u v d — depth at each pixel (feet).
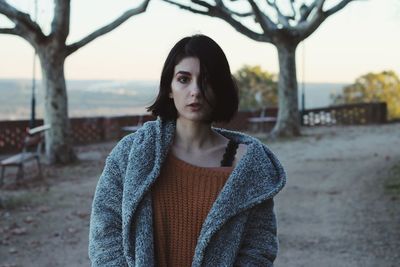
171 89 5.65
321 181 34.76
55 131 44.42
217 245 5.26
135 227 5.35
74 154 45.42
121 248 5.41
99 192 5.63
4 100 271.08
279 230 22.98
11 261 19.15
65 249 20.67
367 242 20.80
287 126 62.64
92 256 5.49
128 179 5.41
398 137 61.00
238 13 59.88
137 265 5.14
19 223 24.59
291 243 20.98
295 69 62.39
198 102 5.44
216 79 5.44
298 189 32.22
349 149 51.06
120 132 65.77
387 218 24.29
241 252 5.42
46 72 44.37
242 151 5.73
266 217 5.54
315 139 59.52
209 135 5.79
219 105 5.55
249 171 5.41
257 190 5.38
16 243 21.38
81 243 21.47
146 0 44.04
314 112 82.07
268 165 5.57
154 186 5.45
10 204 28.22
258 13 57.11
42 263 18.99
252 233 5.50
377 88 99.50
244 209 5.28
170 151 5.62
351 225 23.40
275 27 60.13
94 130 63.36
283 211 26.61
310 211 26.45
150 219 5.33
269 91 98.94
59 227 23.93
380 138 60.34
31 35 43.50
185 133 5.71
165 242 5.35
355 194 30.09
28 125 55.47
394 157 43.83
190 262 5.30
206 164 5.62
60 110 44.60
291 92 62.44
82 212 26.81
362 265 18.21
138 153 5.49
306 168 40.37
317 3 58.54
